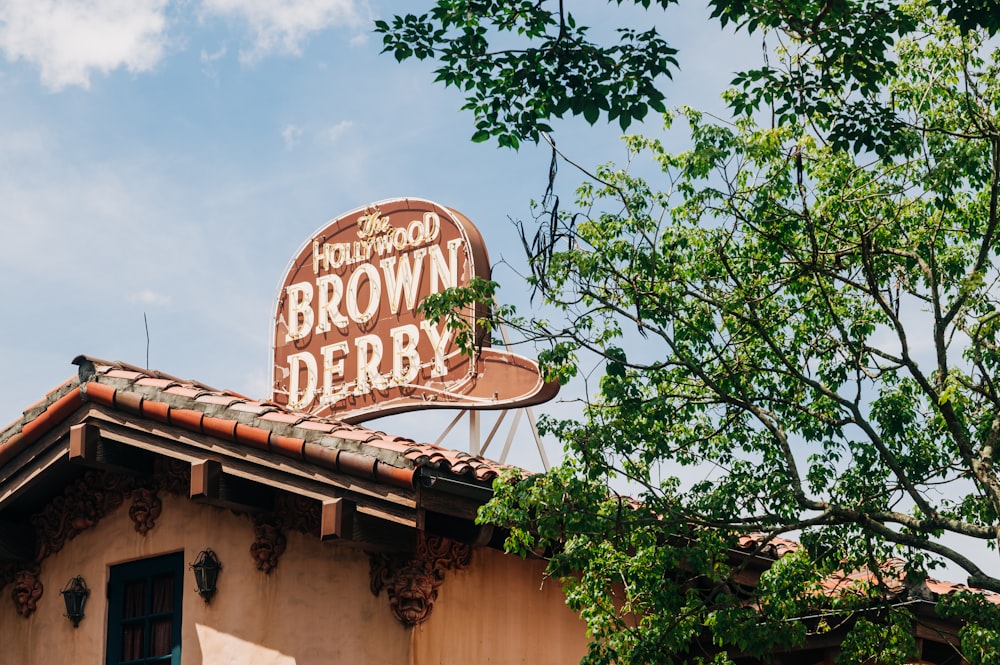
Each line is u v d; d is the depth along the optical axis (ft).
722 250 41.06
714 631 37.99
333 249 75.92
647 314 41.29
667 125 42.75
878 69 40.04
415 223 72.33
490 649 41.65
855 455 41.75
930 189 41.96
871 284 41.09
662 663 37.76
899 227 42.68
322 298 75.61
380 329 72.49
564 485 38.29
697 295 41.60
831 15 39.11
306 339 75.77
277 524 44.47
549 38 38.50
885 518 40.70
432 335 69.92
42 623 49.49
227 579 45.14
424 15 38.81
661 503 39.58
